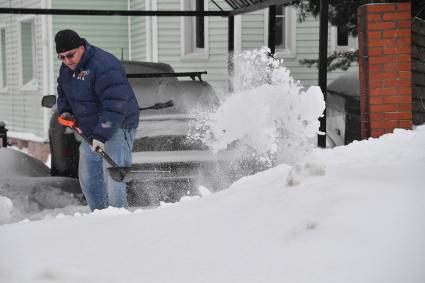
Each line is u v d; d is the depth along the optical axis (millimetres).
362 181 3123
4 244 3164
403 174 3295
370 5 6887
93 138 5793
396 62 6848
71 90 5973
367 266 2283
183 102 8320
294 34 17250
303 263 2389
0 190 7805
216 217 3115
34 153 19578
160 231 3078
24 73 21469
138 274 2543
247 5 11336
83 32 18875
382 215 2623
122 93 5836
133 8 18766
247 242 2691
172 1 17562
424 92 7297
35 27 19641
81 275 2543
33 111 20234
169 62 17656
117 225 3340
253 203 3176
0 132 11469
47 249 2998
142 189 7262
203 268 2518
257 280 2332
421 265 2234
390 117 6859
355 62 15711
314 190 3070
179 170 7238
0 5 22578
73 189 8250
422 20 7332
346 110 8711
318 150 5645
